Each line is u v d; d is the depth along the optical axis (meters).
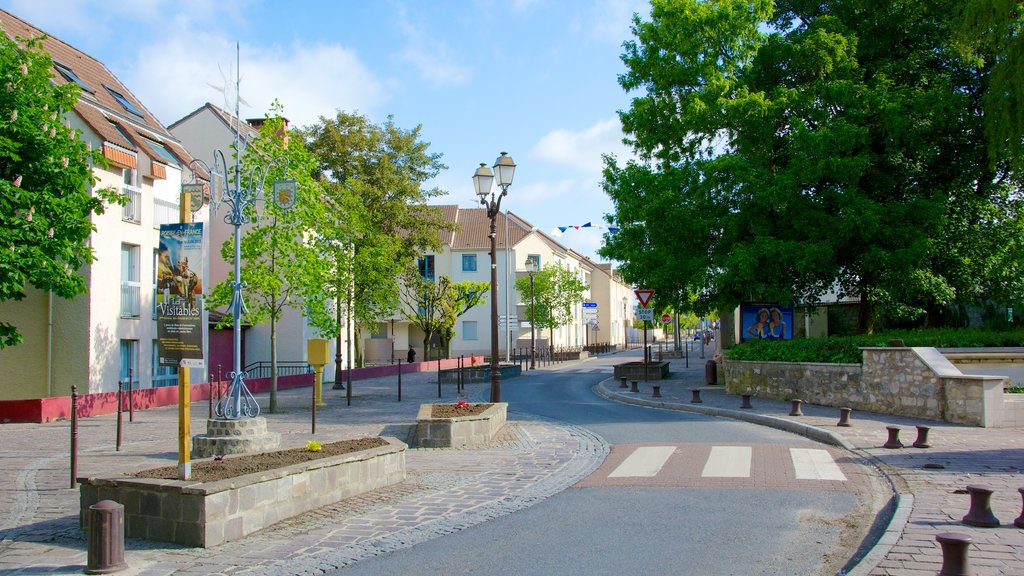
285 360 33.88
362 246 29.53
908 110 20.28
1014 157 18.06
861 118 20.91
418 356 58.25
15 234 11.40
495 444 13.47
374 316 31.27
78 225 12.47
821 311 33.09
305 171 19.97
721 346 30.64
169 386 22.81
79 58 26.34
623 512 8.00
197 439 11.94
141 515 7.14
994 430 13.18
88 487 7.41
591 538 6.98
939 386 14.55
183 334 14.57
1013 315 27.00
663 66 23.88
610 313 83.44
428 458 11.98
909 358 15.32
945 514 7.20
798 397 18.62
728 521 7.48
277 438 12.30
